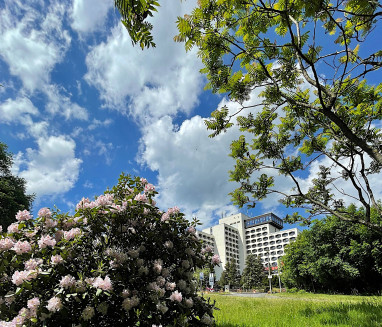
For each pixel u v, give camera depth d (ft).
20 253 8.51
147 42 3.50
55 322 7.72
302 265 110.93
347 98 16.93
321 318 17.95
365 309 20.62
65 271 8.30
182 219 11.82
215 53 12.73
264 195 23.02
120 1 3.29
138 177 12.11
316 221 99.86
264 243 427.33
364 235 83.20
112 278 8.53
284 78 15.97
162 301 9.18
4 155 76.84
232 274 274.77
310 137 22.70
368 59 11.69
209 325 10.75
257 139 22.25
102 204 9.82
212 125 15.39
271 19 12.88
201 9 10.59
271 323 16.97
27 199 77.92
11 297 8.11
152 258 10.87
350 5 7.39
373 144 19.16
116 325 8.50
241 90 14.51
